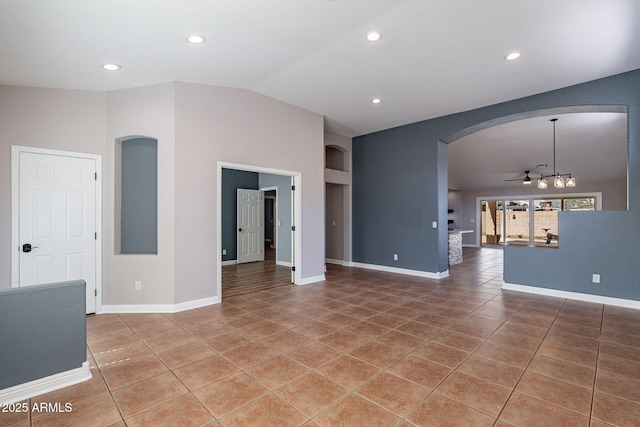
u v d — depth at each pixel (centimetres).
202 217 407
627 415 187
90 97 379
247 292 478
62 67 317
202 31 276
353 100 486
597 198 950
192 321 350
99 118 382
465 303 421
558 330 322
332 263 763
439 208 583
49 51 285
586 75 394
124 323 344
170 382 225
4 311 204
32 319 212
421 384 222
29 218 343
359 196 713
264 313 378
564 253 447
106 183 384
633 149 387
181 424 181
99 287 379
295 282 533
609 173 866
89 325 338
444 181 599
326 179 669
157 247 387
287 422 182
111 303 381
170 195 383
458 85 425
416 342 293
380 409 194
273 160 483
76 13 234
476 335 309
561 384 221
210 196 414
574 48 328
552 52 336
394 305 412
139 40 282
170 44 295
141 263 383
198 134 404
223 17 257
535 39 310
